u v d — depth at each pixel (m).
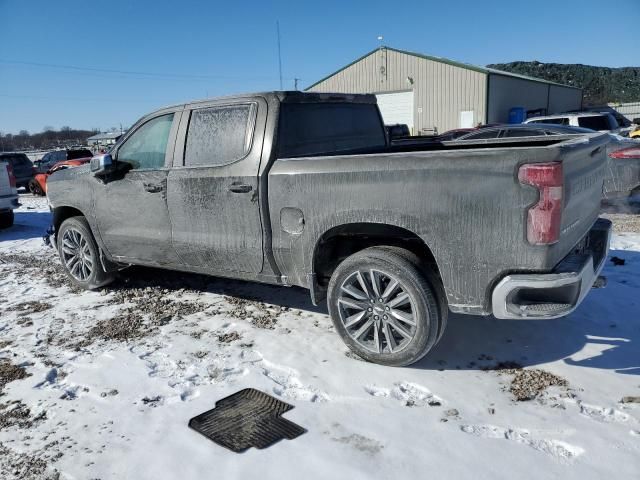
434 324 3.42
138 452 2.88
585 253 3.38
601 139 3.75
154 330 4.58
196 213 4.41
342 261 3.98
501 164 3.00
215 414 3.21
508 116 29.38
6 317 5.14
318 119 4.40
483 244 3.13
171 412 3.26
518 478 2.52
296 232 3.86
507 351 3.83
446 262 3.27
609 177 8.40
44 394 3.57
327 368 3.69
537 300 3.15
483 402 3.20
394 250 3.54
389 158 3.37
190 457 2.81
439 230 3.25
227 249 4.30
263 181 3.95
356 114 4.89
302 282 4.00
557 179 2.90
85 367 3.93
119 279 6.10
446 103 28.41
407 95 29.94
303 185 3.74
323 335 4.25
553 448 2.74
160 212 4.69
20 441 3.06
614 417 2.98
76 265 5.88
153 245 4.88
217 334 4.41
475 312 3.29
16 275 6.85
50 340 4.49
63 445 2.99
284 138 4.04
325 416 3.13
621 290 4.86
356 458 2.72
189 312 4.96
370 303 3.63
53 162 24.00
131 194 4.89
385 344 3.68
